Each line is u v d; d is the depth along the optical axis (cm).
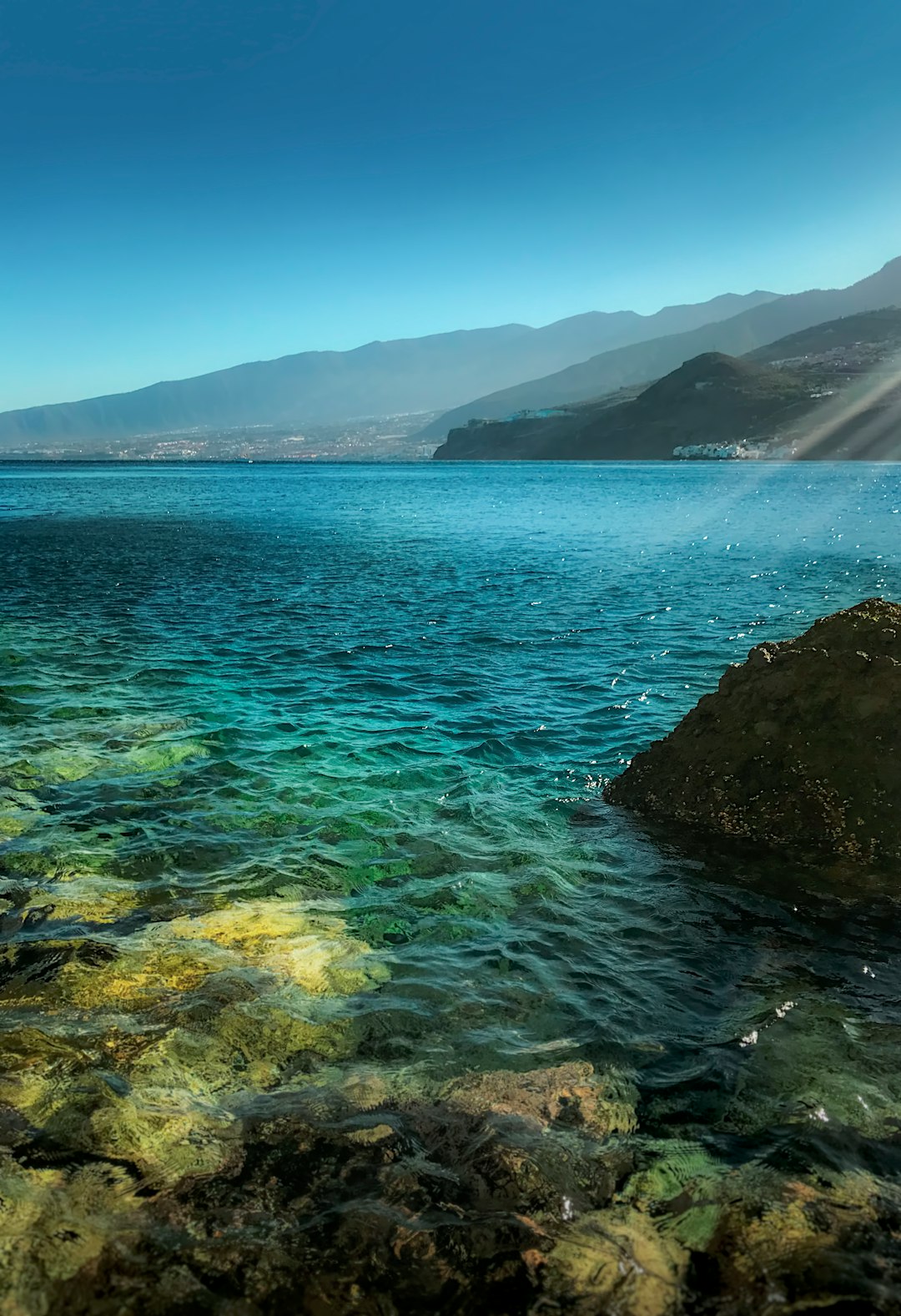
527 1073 454
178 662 1593
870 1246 337
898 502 6625
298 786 934
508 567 3212
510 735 1162
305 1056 466
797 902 664
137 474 16150
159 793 900
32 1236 333
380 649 1750
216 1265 323
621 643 1833
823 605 2302
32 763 982
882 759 751
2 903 646
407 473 17262
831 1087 441
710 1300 311
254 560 3462
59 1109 411
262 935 609
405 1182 370
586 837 804
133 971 552
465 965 573
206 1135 398
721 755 833
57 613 2156
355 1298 310
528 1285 317
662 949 597
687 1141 401
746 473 13925
